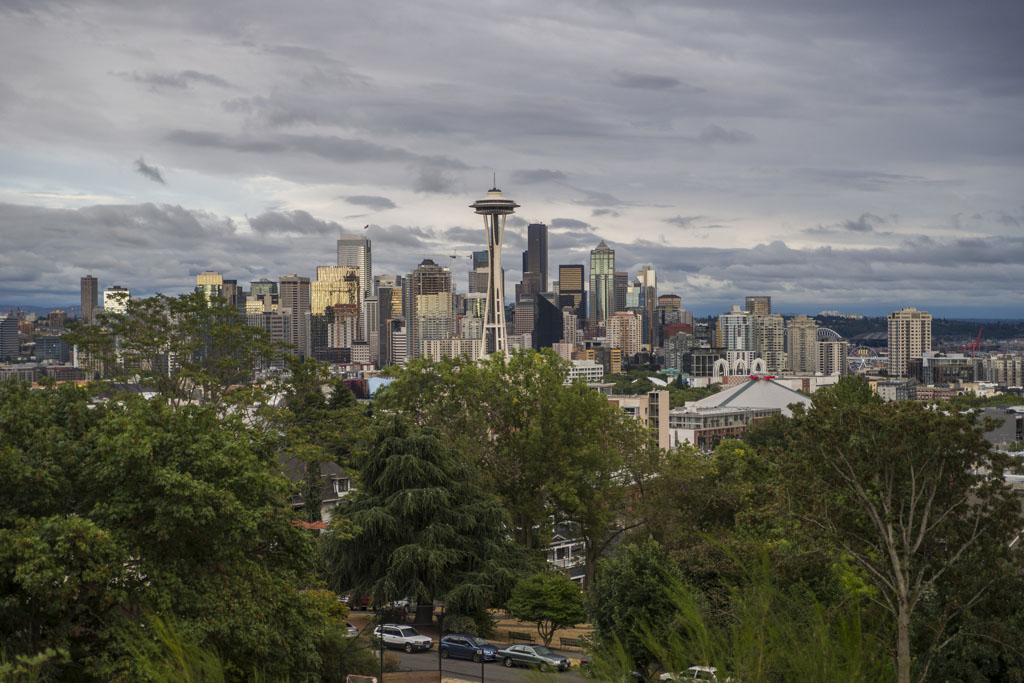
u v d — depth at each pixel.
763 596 11.70
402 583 54.50
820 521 34.47
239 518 30.00
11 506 28.92
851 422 34.19
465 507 57.97
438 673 36.16
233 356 62.03
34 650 25.56
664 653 11.78
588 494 69.94
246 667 29.14
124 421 30.86
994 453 34.06
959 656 32.16
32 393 35.19
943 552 34.38
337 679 34.78
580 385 73.00
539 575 55.56
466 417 74.94
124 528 29.34
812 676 10.98
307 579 37.41
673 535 65.38
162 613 26.45
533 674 12.84
